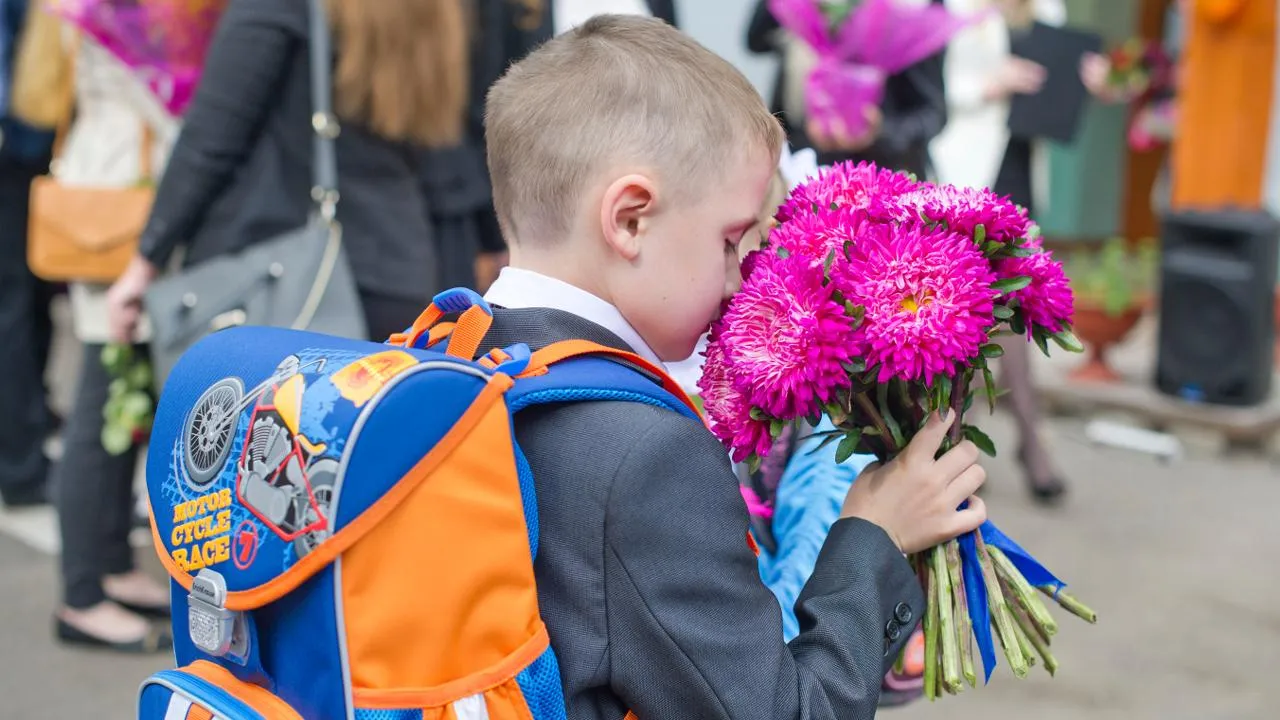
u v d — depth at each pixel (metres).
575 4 3.12
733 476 1.09
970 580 1.20
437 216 2.77
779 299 1.07
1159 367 5.21
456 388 0.96
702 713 1.01
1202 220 5.02
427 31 2.43
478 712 0.96
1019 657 1.18
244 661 1.00
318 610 0.94
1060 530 4.05
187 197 2.47
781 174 1.50
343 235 2.46
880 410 1.15
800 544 1.34
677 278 1.09
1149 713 2.91
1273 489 4.50
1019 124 4.28
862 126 3.57
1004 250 1.11
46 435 4.12
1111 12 7.45
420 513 0.94
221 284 2.44
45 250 2.90
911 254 1.05
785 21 3.66
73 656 3.11
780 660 1.04
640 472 1.01
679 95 1.08
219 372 1.08
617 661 1.01
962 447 1.16
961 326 1.04
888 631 1.13
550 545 1.03
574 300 1.10
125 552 3.18
